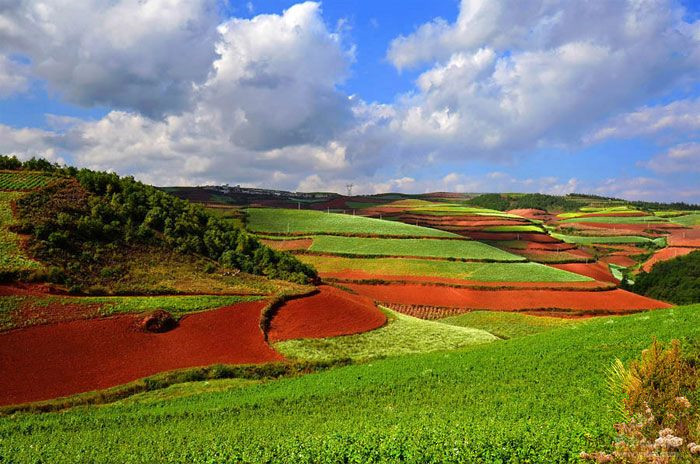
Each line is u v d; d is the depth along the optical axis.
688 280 104.94
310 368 40.81
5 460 19.42
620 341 31.67
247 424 24.27
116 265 52.53
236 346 44.12
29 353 36.62
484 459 15.23
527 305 85.12
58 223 54.00
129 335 41.75
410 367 34.66
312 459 16.84
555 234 192.62
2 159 69.31
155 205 66.38
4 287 43.22
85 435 23.97
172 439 21.61
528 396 24.00
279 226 128.25
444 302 85.12
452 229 167.88
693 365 16.77
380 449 16.47
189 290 52.75
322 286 68.12
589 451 14.32
